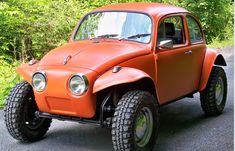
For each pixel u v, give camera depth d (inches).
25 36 488.1
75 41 269.3
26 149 244.5
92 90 220.4
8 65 460.4
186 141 256.2
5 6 485.4
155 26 252.4
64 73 223.9
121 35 255.1
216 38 740.0
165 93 259.6
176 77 269.0
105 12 271.1
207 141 255.9
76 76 220.4
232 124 289.1
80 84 220.1
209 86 301.9
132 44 247.8
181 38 281.6
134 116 215.9
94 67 222.8
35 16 506.3
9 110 245.6
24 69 246.5
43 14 511.5
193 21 298.2
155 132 232.7
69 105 226.2
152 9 265.6
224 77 315.9
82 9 570.3
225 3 757.9
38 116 244.2
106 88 225.9
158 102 252.2
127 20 259.8
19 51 491.2
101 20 268.4
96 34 264.5
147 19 256.2
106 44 247.8
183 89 279.3
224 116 309.6
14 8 494.6
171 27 271.0
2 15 469.7
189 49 281.4
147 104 224.8
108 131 277.6
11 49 492.1
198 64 294.4
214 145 248.8
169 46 251.8
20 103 246.5
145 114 226.7
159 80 252.1
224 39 756.6
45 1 533.6
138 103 218.7
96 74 221.3
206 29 740.7
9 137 265.7
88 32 268.8
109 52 234.7
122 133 213.8
